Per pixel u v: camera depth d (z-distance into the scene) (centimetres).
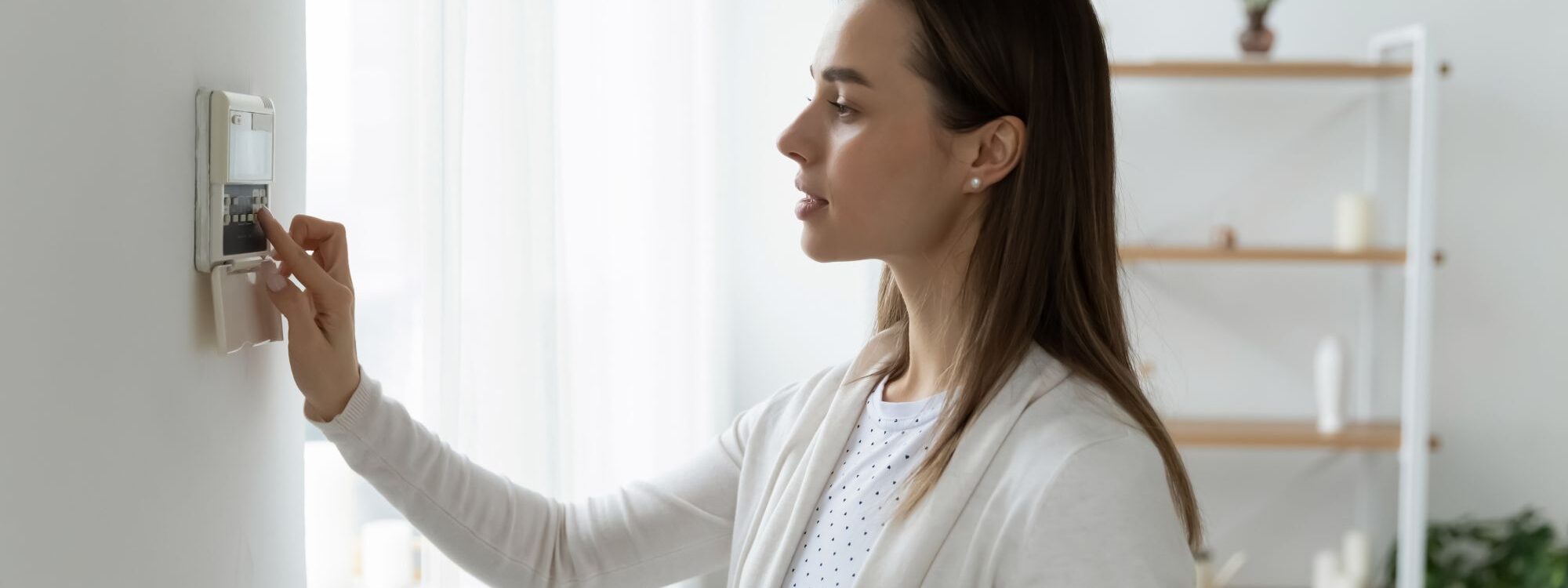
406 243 138
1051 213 95
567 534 116
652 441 232
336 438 96
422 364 130
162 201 67
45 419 53
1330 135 318
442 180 127
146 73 64
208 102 72
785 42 302
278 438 92
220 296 75
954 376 96
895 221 96
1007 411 92
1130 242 321
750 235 306
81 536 57
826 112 98
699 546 120
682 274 233
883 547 93
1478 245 318
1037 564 85
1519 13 312
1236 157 319
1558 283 317
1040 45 94
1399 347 322
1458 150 316
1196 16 317
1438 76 284
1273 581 329
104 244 59
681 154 232
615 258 219
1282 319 323
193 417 72
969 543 91
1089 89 96
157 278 66
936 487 92
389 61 140
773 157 304
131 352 62
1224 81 318
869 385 108
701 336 269
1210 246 320
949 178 95
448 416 128
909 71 93
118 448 61
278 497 92
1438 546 309
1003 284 94
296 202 94
